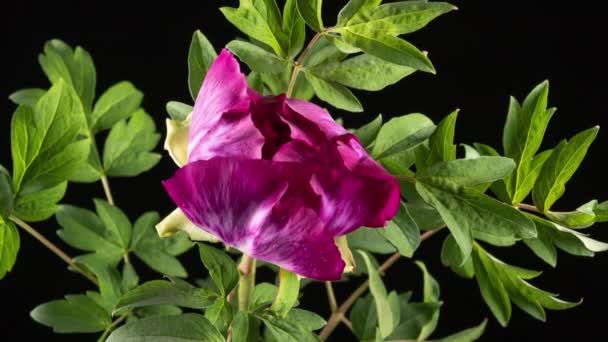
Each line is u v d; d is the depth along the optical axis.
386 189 0.75
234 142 0.76
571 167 0.85
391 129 0.84
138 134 0.99
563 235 0.86
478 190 0.85
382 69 0.84
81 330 0.93
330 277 0.76
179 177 0.75
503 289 0.89
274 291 0.83
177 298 0.79
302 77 0.94
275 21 0.84
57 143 0.88
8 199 0.88
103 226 0.96
